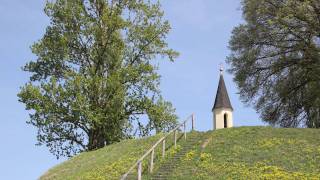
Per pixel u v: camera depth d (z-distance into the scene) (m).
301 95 54.41
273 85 55.19
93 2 50.50
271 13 53.09
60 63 48.72
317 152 29.75
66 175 33.53
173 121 49.91
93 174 31.36
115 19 48.94
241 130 36.09
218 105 53.28
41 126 46.16
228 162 29.08
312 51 51.69
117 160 33.62
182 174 27.67
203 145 33.28
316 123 54.03
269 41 54.38
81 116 45.94
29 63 49.28
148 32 50.28
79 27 48.91
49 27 49.28
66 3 48.66
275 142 32.25
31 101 45.31
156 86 49.91
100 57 49.75
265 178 25.81
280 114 55.59
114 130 48.16
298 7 49.50
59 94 45.25
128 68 48.38
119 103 47.41
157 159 31.08
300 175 25.95
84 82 46.16
